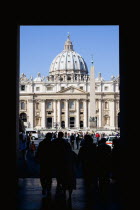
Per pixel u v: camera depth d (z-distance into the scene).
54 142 14.02
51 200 13.21
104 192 14.87
